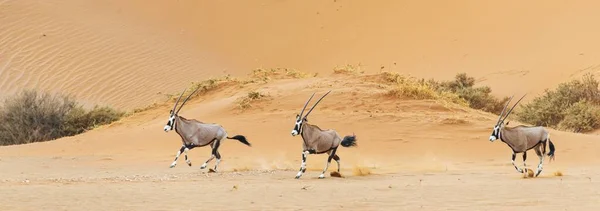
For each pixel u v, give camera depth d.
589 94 132.25
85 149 86.25
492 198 37.88
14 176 58.75
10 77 183.88
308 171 62.12
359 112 87.75
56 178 55.84
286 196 39.97
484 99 150.88
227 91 108.62
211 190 43.53
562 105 126.00
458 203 36.09
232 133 85.06
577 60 195.88
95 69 195.50
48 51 198.50
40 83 184.00
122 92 188.12
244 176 56.53
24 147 91.75
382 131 81.81
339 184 48.22
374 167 65.62
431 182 49.06
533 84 187.12
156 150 82.19
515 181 49.38
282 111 90.75
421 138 79.56
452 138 79.62
